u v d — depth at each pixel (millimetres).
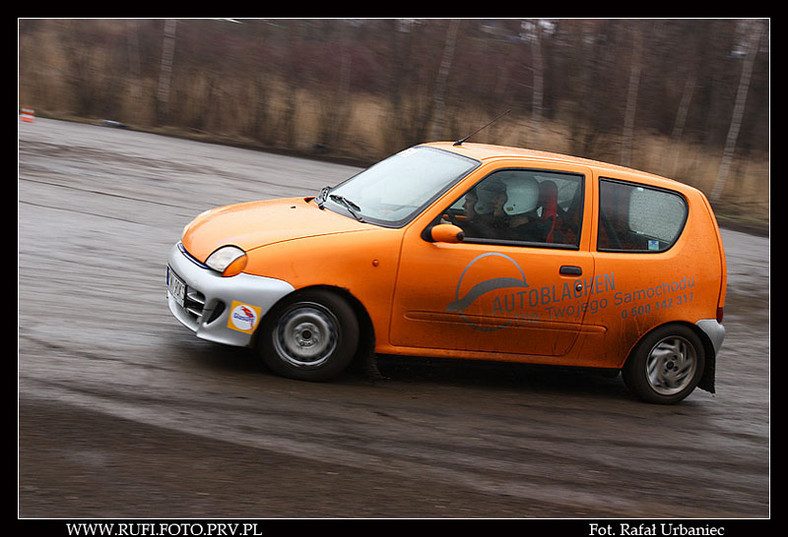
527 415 5906
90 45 28125
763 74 29578
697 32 29969
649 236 6520
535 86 28016
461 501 4371
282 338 5750
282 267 5660
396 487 4434
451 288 5930
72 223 10125
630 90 28453
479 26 28766
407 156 6789
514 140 27297
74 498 3838
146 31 28578
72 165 14805
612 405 6473
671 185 6684
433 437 5199
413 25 28234
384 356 5996
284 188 16062
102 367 5512
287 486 4258
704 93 30000
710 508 4742
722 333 6699
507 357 6227
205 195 13898
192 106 26234
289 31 28844
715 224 6746
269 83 27391
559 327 6246
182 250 6082
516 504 4430
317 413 5281
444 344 6059
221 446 4598
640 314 6438
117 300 7203
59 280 7578
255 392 5473
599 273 6281
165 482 4109
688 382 6664
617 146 27688
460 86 28156
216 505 3959
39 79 26141
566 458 5199
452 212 6020
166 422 4793
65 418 4641
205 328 5699
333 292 5773
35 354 5582
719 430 6191
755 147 29156
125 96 26141
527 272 6090
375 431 5145
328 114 26609
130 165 15938
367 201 6270
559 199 6297
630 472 5137
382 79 28219
